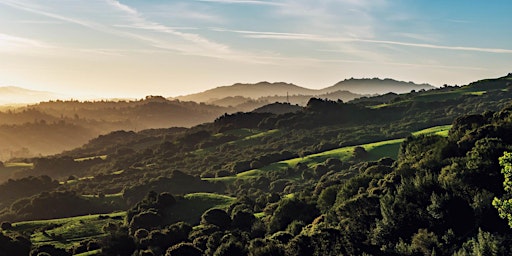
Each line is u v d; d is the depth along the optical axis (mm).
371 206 54406
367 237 48469
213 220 85188
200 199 109500
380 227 47000
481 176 49188
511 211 27828
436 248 39875
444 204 44969
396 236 46000
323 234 48531
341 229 51625
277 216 77438
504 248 34844
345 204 56625
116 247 69938
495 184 48500
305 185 129125
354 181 76562
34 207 129000
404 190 51000
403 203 48562
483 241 35531
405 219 46594
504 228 41031
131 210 99625
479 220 42906
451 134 87125
